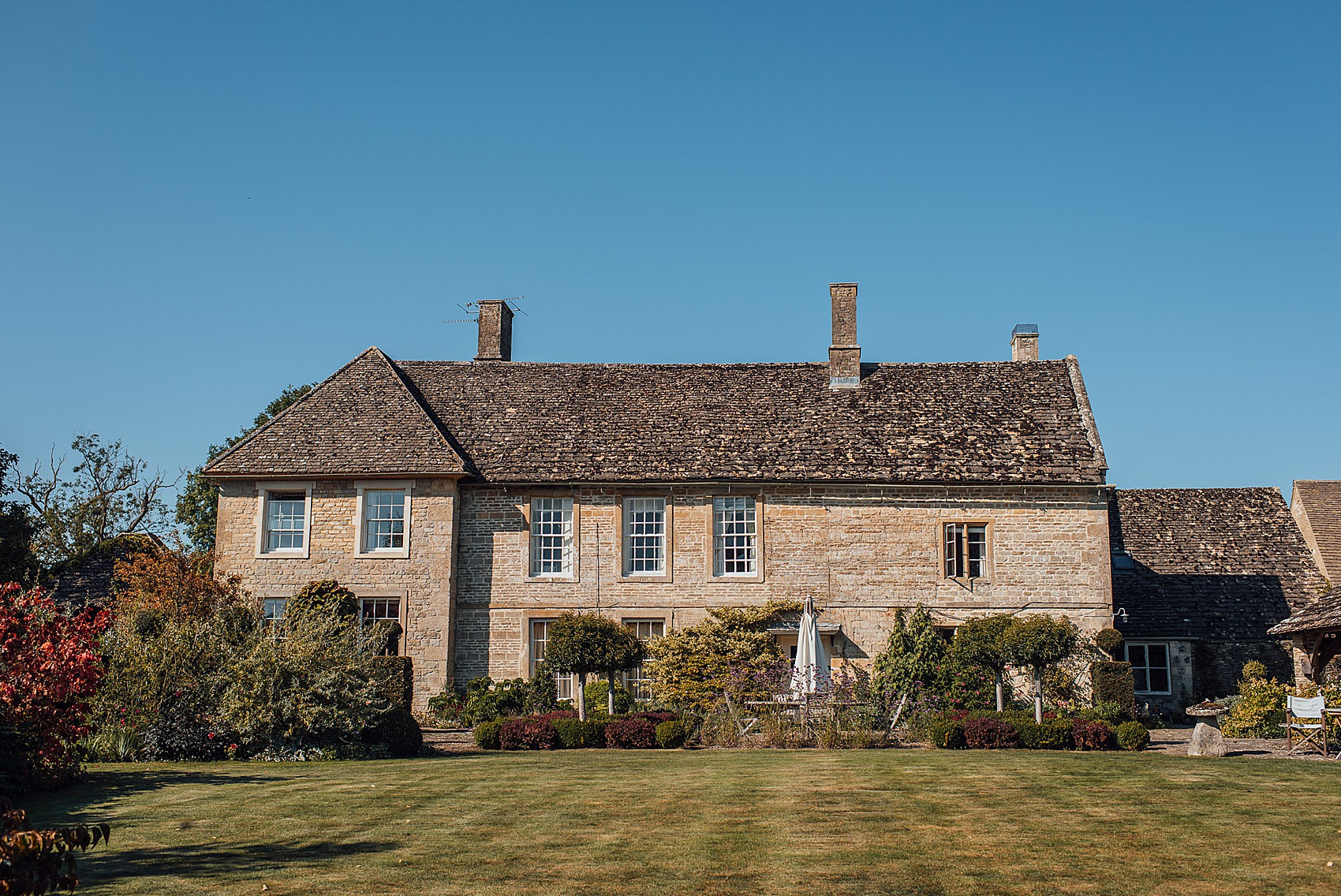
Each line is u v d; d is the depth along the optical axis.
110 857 10.53
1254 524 36.12
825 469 29.12
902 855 10.68
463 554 29.02
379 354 32.69
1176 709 31.69
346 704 19.22
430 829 11.85
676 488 29.09
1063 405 31.12
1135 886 9.66
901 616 28.22
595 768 16.81
